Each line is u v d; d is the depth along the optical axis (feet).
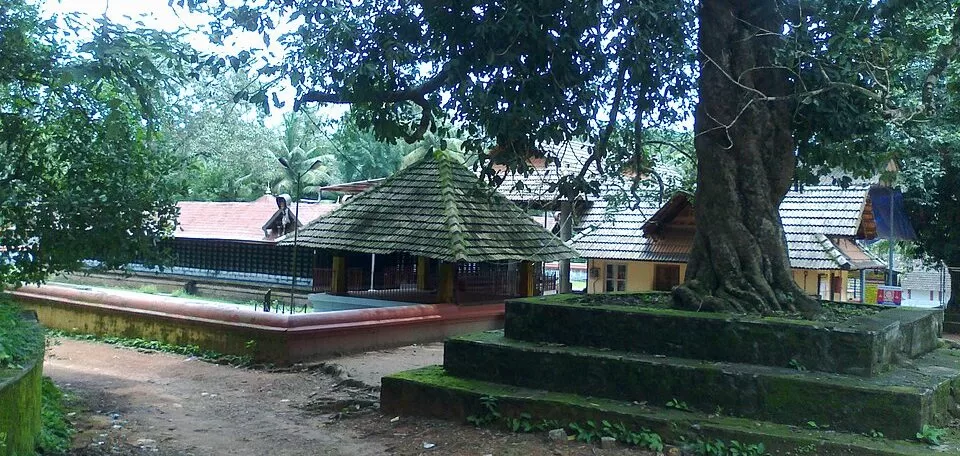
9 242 26.91
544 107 26.81
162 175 29.76
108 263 28.78
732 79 24.17
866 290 58.90
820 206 48.75
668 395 20.85
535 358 23.36
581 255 53.01
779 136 24.85
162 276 90.43
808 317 22.18
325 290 53.21
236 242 83.05
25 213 26.89
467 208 48.65
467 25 26.02
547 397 22.12
